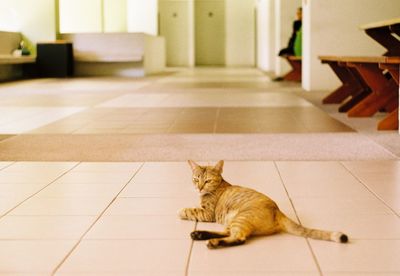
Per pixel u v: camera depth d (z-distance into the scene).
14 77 14.56
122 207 2.71
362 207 2.69
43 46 14.97
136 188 3.08
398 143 4.40
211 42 25.92
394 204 2.73
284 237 2.23
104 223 2.46
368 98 5.98
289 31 14.52
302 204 2.75
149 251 2.11
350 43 9.47
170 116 6.24
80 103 7.75
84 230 2.37
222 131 5.11
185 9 25.03
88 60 15.52
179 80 13.41
